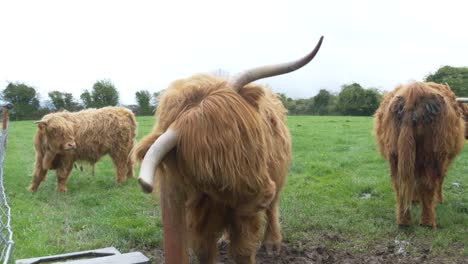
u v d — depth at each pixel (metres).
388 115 6.63
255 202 3.25
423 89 6.31
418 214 7.28
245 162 3.04
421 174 6.52
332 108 44.03
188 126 2.99
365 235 6.48
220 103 3.08
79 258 4.88
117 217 7.39
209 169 2.95
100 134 10.01
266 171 3.25
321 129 21.97
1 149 5.69
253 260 4.12
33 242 5.90
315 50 3.24
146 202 8.41
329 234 6.53
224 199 3.32
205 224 3.89
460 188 9.33
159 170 3.30
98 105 40.38
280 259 5.63
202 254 4.00
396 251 5.85
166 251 3.48
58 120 9.22
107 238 6.27
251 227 3.95
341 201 8.38
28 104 38.59
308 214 7.48
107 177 11.02
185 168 3.08
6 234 5.95
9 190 9.53
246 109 3.15
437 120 6.24
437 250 5.85
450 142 6.44
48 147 9.21
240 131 3.04
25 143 18.33
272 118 4.67
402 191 6.39
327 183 9.88
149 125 23.17
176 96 3.41
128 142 10.35
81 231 6.66
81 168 10.29
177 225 3.44
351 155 13.59
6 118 5.89
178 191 3.39
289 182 10.02
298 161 12.68
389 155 6.65
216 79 3.57
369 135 19.16
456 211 7.64
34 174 9.62
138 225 6.91
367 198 8.59
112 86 41.09
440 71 29.45
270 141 4.03
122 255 4.62
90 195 8.99
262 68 3.40
